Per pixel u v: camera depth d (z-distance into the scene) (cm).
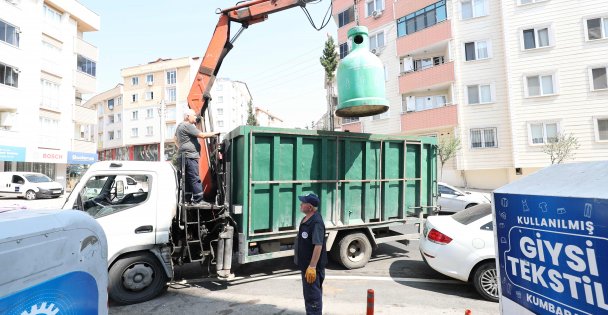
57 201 1944
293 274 603
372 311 340
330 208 604
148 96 4866
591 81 1884
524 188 203
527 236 194
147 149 4847
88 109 2853
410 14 2461
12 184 2022
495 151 2100
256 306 458
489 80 2134
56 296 189
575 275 165
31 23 2341
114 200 507
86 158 2786
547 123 1975
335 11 2970
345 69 548
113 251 459
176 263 526
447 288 529
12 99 2209
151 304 468
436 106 2391
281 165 560
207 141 649
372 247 657
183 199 523
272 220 548
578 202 164
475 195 1248
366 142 646
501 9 2111
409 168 699
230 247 517
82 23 2836
